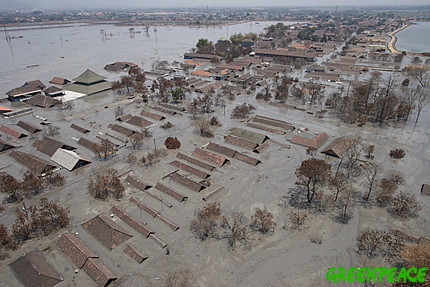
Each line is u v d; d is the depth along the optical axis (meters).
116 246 56.81
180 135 106.31
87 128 112.06
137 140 97.12
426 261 45.97
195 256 55.06
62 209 62.84
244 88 165.62
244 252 56.09
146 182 77.12
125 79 154.12
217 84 170.38
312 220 64.50
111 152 91.62
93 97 151.00
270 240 59.06
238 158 88.88
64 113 127.94
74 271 51.41
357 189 75.12
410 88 157.88
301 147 97.12
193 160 86.69
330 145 95.25
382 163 87.44
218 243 58.09
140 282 49.84
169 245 57.41
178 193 71.19
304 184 68.81
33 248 56.69
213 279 50.62
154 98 149.12
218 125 114.94
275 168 84.69
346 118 122.44
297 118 123.12
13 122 118.06
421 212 66.75
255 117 118.81
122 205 68.75
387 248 56.81
